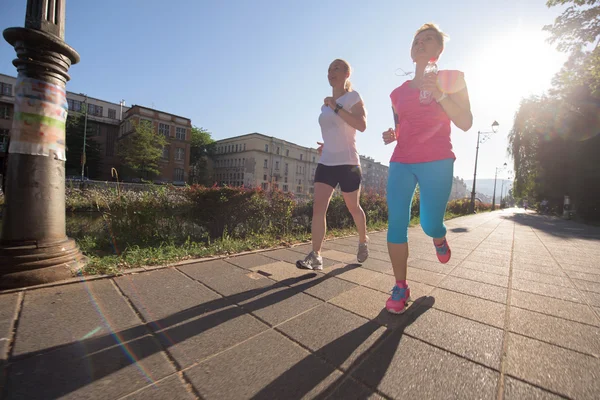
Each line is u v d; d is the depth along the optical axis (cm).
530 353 155
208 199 501
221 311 203
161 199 470
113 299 216
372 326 185
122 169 5138
